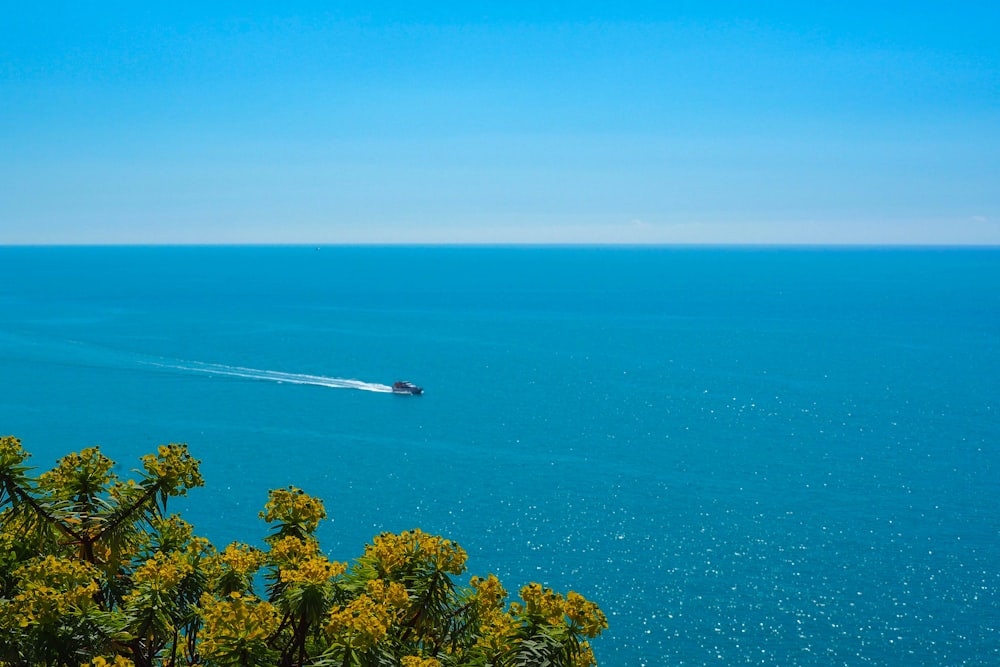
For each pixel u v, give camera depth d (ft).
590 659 41.01
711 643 212.02
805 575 252.83
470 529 294.87
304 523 48.21
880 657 204.54
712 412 495.82
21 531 46.11
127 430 437.58
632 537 285.84
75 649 39.42
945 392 561.02
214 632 39.29
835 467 375.86
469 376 623.36
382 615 38.88
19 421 451.94
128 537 47.14
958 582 248.11
